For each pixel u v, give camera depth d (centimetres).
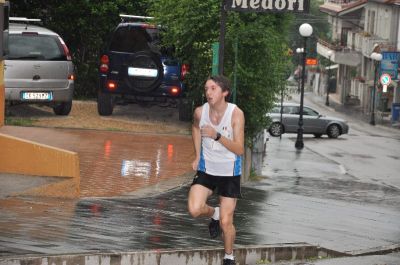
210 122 1489
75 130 3794
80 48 5775
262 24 3659
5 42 3100
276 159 5428
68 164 2311
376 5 15200
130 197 2434
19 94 3953
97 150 3284
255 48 3547
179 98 4238
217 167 1510
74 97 5731
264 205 2720
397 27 13925
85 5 5669
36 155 2342
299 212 2653
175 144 3572
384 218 2811
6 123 3862
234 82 3438
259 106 3619
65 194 2297
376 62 11875
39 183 2298
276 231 2153
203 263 1638
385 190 4028
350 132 9762
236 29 3553
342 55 15738
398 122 11912
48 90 4000
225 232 1542
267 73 3578
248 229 2127
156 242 1714
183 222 2066
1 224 1767
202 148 1515
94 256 1476
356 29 16575
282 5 2838
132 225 1930
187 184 2742
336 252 1970
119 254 1511
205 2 3716
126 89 4253
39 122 3981
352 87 16438
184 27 3756
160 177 2823
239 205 2656
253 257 1766
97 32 5728
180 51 3981
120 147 3394
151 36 4247
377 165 5841
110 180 2706
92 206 2183
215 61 2966
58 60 4016
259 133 4031
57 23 5709
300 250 1872
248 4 2836
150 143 3556
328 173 4756
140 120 4272
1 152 2364
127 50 4250
